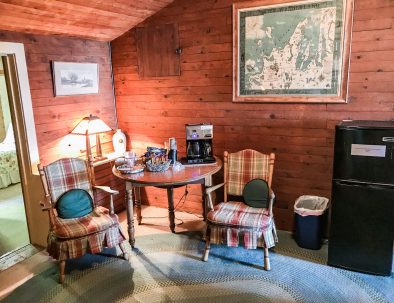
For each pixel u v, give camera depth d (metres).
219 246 3.12
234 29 3.22
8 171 5.26
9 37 2.90
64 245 2.59
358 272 2.64
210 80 3.48
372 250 2.56
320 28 2.89
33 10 2.70
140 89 3.92
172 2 3.48
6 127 6.02
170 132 3.86
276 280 2.58
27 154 3.15
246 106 3.37
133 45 3.82
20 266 2.92
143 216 3.86
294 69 3.06
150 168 3.04
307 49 2.97
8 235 3.53
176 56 3.59
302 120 3.14
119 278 2.68
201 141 3.30
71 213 2.82
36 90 3.17
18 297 2.50
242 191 3.08
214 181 3.63
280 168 3.34
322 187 3.18
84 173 3.05
